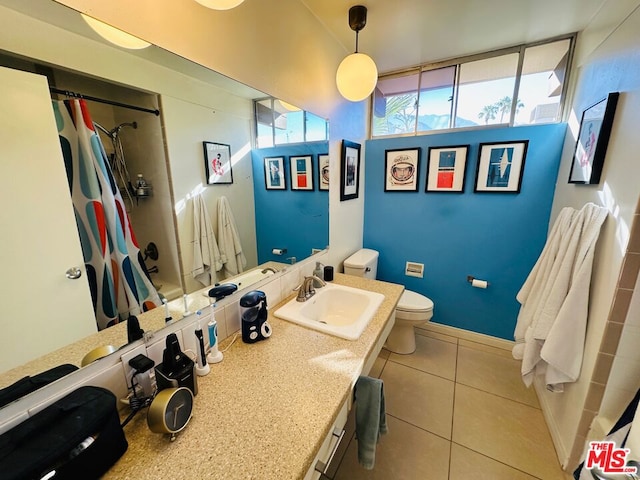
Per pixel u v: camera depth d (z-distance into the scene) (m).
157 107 0.91
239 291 1.22
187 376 0.79
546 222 2.04
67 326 0.71
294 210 1.65
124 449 0.66
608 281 1.18
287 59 1.41
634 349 1.12
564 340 1.33
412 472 1.35
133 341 0.81
